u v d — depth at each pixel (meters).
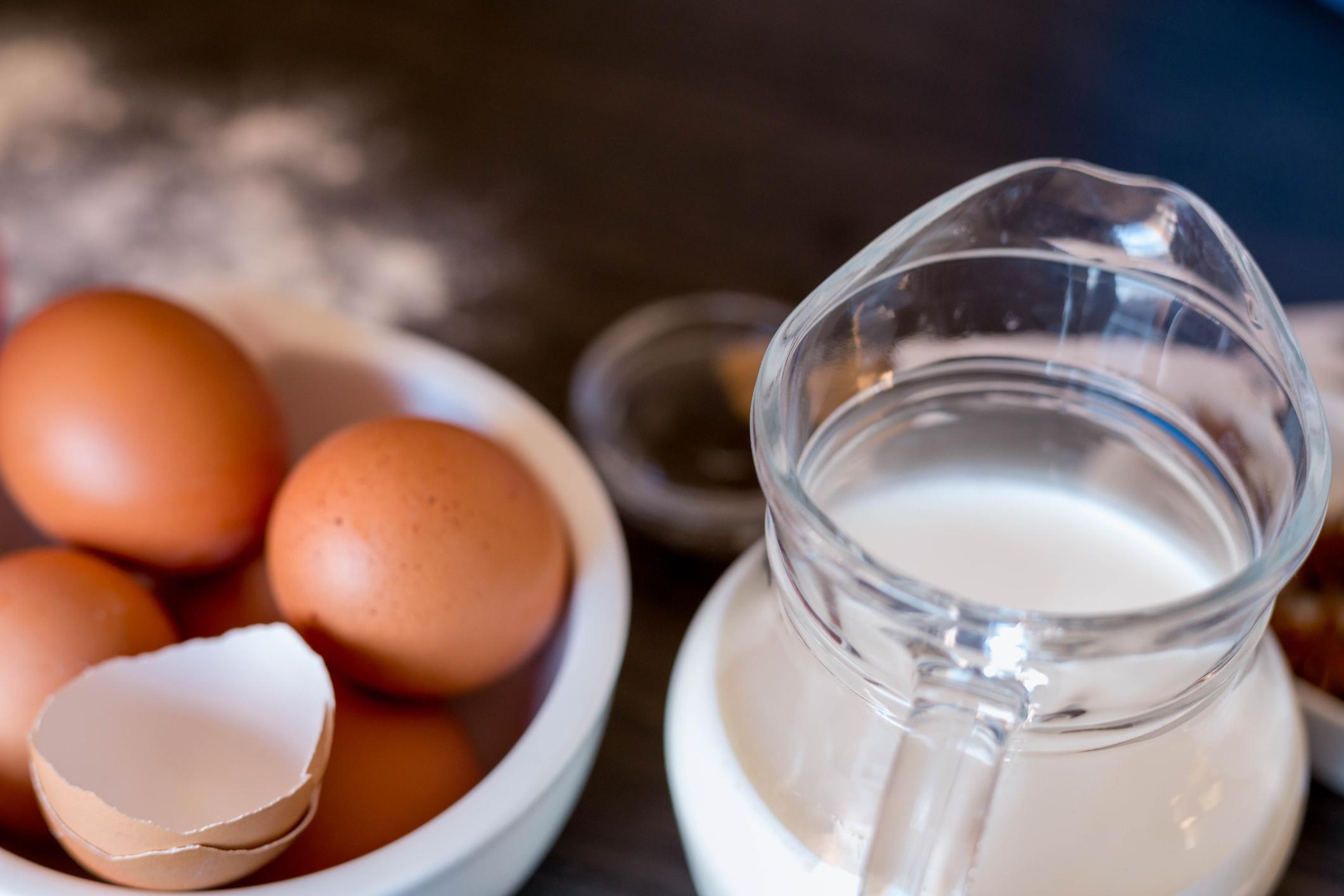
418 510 0.41
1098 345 0.39
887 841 0.34
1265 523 0.36
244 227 0.56
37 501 0.43
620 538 0.43
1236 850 0.37
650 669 0.47
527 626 0.42
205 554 0.44
